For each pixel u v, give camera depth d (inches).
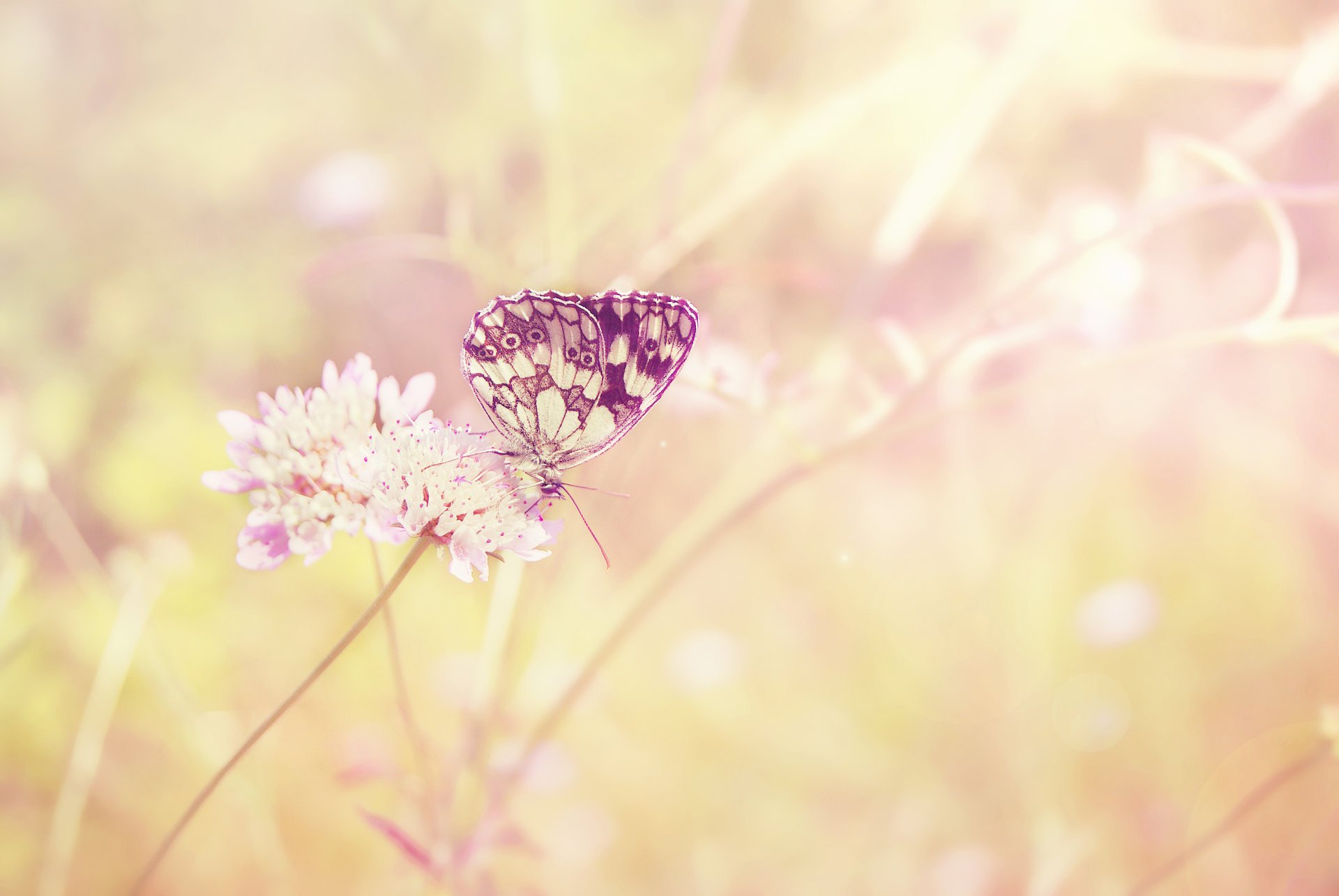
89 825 20.4
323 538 15.9
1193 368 22.0
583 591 19.9
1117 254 19.0
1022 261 19.7
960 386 20.5
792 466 17.7
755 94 22.4
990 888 21.2
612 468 19.4
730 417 22.3
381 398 16.2
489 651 18.3
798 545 25.3
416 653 21.7
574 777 20.5
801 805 21.8
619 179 21.7
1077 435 23.4
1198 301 21.9
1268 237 22.5
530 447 17.1
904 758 22.2
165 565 19.4
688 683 22.2
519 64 21.2
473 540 15.9
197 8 24.9
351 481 15.9
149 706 20.6
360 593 21.8
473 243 19.1
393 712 21.3
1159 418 22.8
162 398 23.9
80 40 25.7
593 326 17.1
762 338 21.8
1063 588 22.7
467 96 21.5
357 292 25.1
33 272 24.6
